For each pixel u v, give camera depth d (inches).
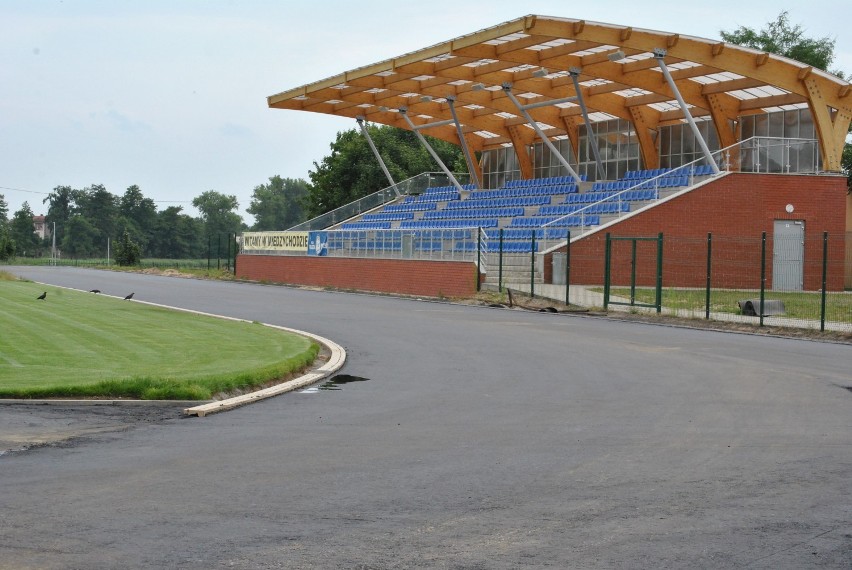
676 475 342.6
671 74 1608.0
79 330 844.6
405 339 850.1
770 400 528.1
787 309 1168.2
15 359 641.0
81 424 438.6
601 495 312.8
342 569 237.1
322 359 706.8
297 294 1531.7
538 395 544.1
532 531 271.1
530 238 1569.9
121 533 264.5
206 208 6628.9
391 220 2219.5
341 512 289.4
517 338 863.1
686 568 240.5
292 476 337.4
